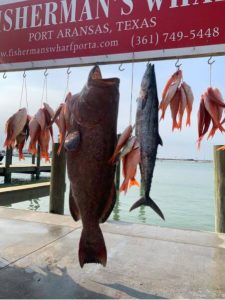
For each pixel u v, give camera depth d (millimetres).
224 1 2848
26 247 3799
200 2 2914
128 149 1856
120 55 3160
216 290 2768
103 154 1899
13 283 2820
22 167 19469
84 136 1892
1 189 9555
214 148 5020
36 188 10789
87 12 3311
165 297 2623
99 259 2004
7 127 2496
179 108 2074
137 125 1867
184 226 9250
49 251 3672
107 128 1896
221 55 2902
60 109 2277
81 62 3322
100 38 3248
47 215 5641
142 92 1856
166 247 3916
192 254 3676
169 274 3098
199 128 2086
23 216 5496
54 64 3443
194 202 13867
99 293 2670
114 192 2031
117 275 3047
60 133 2213
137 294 2668
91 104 1867
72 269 3158
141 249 3828
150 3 3070
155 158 1852
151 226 4965
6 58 3676
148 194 1858
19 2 3639
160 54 3018
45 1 3512
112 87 1903
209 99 2008
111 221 5227
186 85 2070
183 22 2959
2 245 3857
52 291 2686
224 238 4352
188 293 2703
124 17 3162
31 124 2406
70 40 3379
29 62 3566
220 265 3344
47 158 2467
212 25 2869
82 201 1957
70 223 5051
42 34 3514
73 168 1941
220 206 4895
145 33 3080
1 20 3717
